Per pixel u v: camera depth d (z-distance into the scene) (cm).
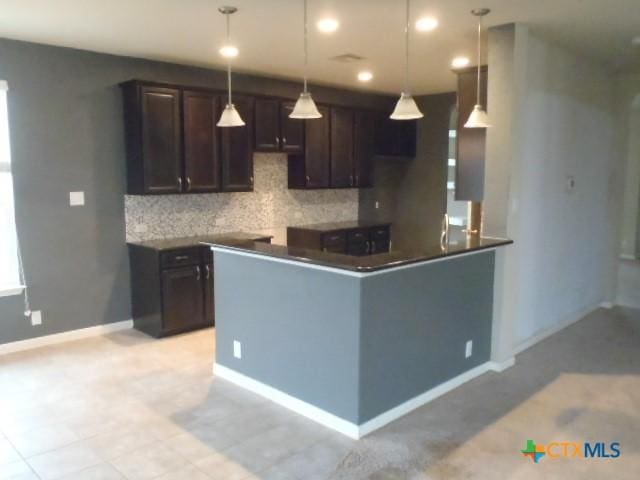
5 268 438
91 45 438
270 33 400
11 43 419
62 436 298
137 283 492
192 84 525
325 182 616
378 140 689
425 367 339
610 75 556
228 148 518
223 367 383
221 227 561
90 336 479
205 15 355
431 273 335
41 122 438
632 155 905
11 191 433
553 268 483
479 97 410
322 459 275
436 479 257
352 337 292
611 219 587
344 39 418
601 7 340
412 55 473
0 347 433
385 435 299
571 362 418
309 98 334
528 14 355
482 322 389
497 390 363
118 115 480
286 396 335
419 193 732
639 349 450
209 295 500
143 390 361
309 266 307
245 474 261
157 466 269
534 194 435
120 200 488
